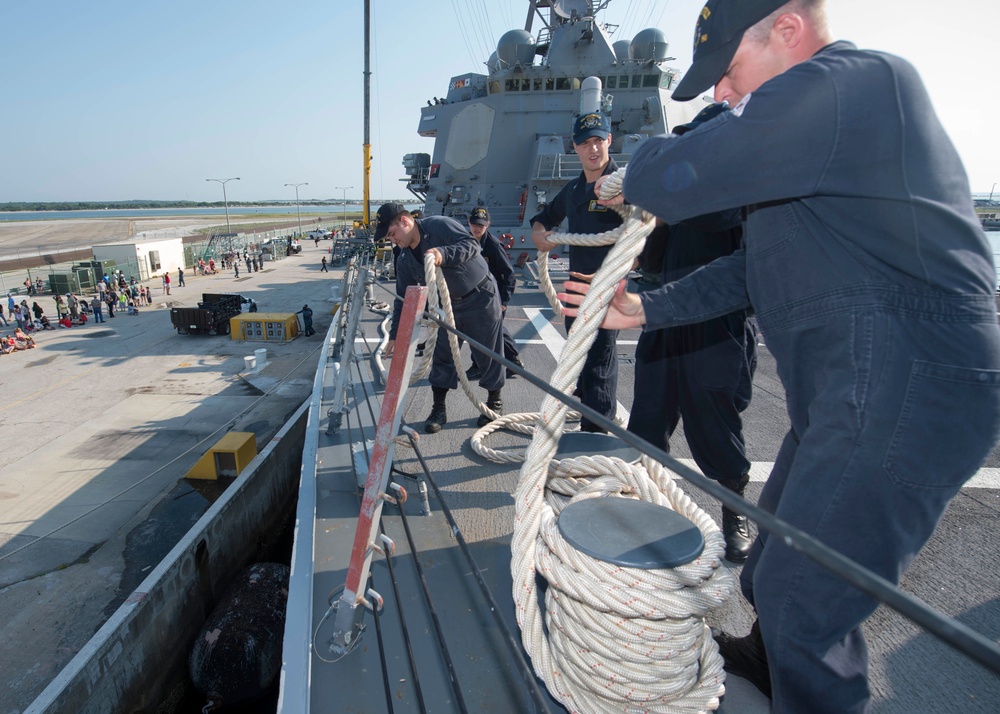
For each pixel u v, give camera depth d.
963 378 0.89
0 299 26.03
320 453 3.12
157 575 5.23
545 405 1.55
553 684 1.47
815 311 1.01
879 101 0.87
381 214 3.23
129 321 22.09
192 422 11.02
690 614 1.32
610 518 1.54
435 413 3.66
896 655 1.78
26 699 4.74
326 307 24.12
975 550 2.37
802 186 0.94
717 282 1.54
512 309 9.05
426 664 1.64
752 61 1.10
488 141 13.86
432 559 2.13
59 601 5.93
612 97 13.35
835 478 0.96
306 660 1.62
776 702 1.13
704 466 2.34
